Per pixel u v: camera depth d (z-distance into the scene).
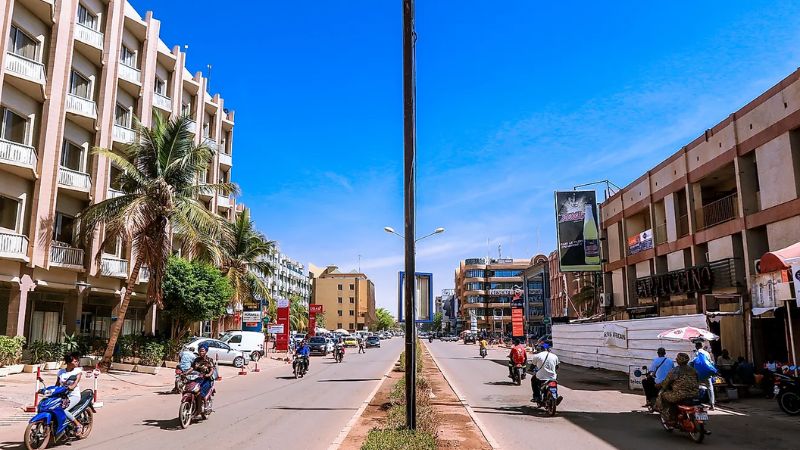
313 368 29.72
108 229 21.27
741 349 19.33
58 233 25.83
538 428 11.03
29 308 24.00
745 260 20.05
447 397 16.16
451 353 48.16
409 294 9.79
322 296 137.38
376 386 19.64
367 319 143.38
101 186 27.58
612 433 10.51
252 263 39.88
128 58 32.03
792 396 12.55
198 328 42.09
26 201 23.47
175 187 23.52
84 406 9.67
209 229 25.20
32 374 20.39
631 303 31.27
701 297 22.20
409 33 10.28
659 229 28.17
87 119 26.62
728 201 22.06
